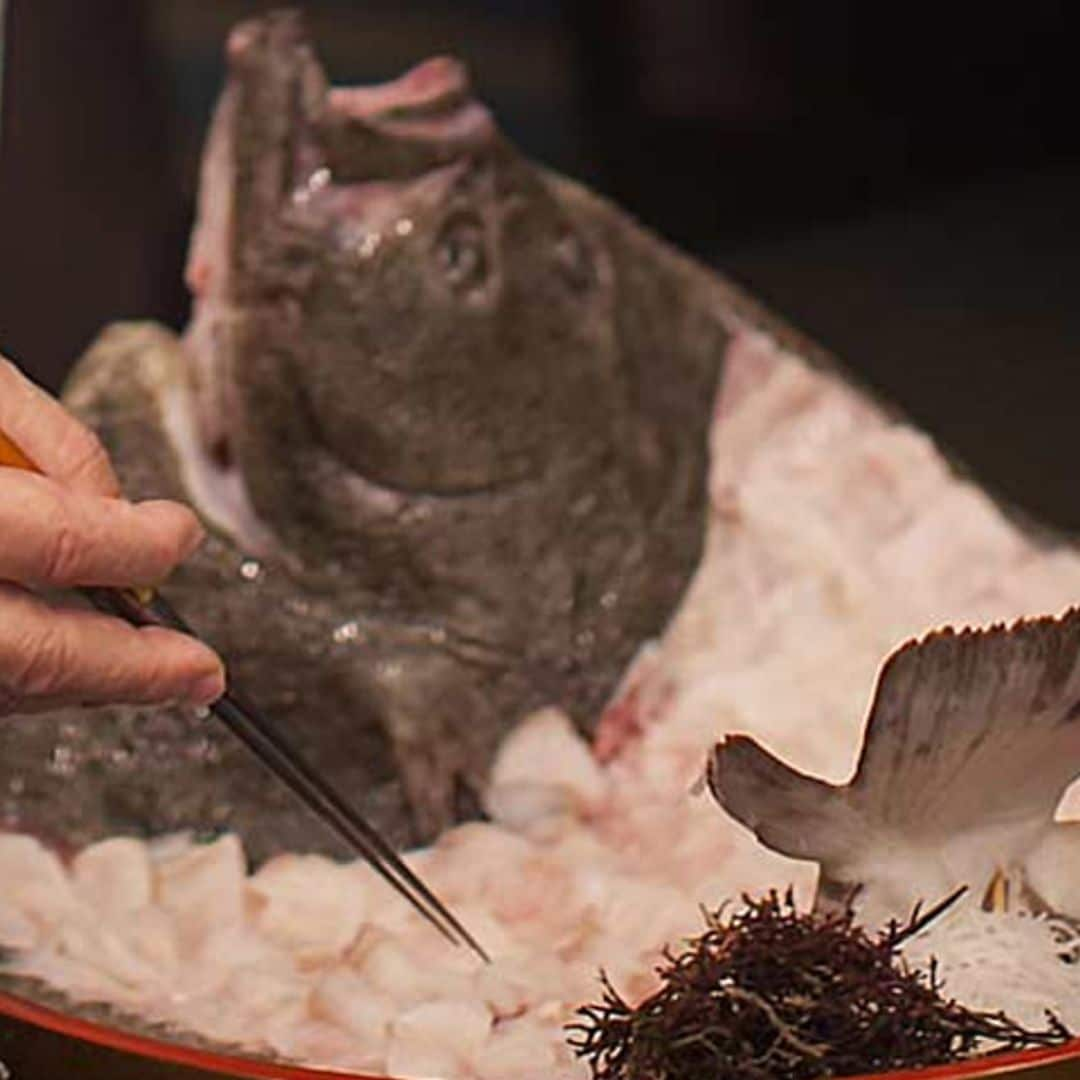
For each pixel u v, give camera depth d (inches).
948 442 54.4
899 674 30.4
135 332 40.9
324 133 39.3
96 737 37.3
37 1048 30.3
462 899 35.4
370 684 38.0
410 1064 31.8
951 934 31.0
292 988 33.4
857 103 65.1
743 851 35.5
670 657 40.0
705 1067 30.1
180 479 39.5
